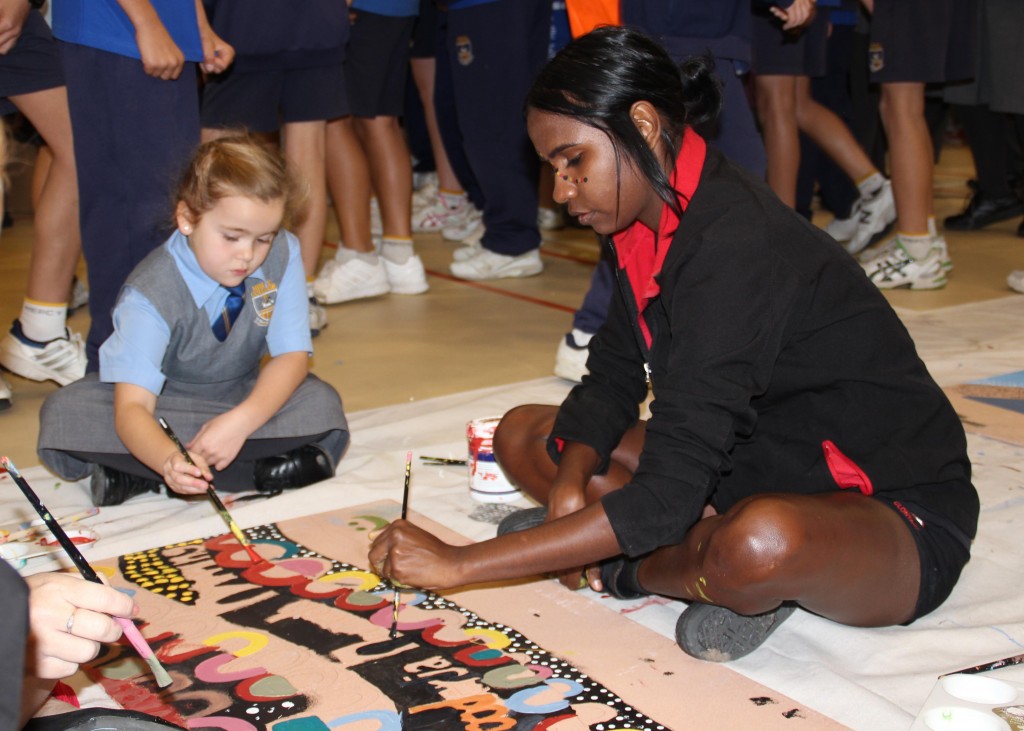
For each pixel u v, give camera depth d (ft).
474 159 15.02
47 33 9.52
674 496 5.04
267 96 11.56
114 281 8.96
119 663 5.41
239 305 7.48
